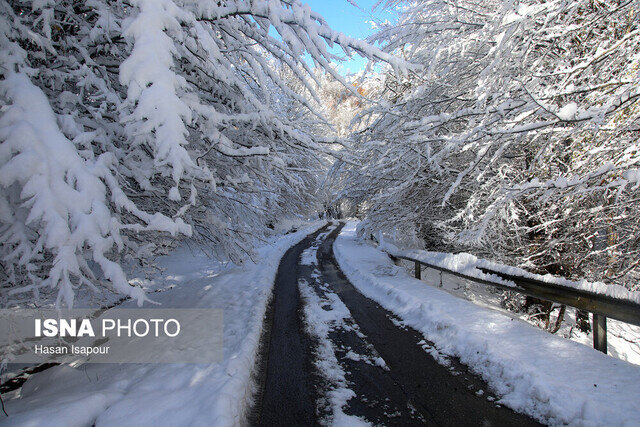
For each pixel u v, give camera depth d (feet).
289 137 17.39
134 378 13.03
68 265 8.90
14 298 11.12
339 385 12.04
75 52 14.08
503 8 14.53
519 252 25.71
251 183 18.94
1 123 8.96
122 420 9.49
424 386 11.68
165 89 9.75
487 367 12.26
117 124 13.25
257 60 16.03
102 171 10.28
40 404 10.69
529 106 15.31
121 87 15.64
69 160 9.36
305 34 13.00
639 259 21.16
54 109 12.65
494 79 16.24
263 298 24.20
